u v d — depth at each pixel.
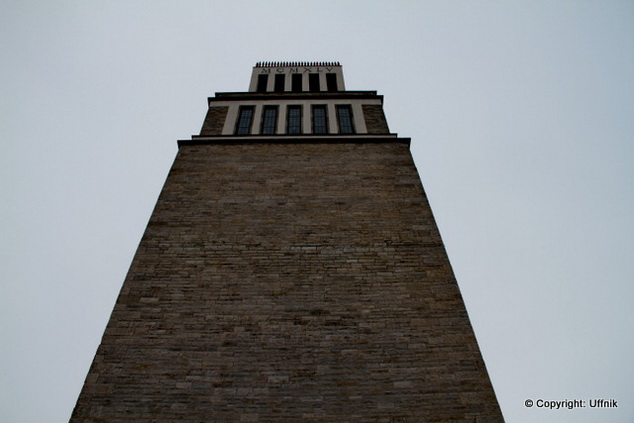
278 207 14.38
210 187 15.32
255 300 11.41
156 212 14.12
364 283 11.86
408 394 9.49
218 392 9.52
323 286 11.77
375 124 20.27
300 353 10.25
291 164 16.75
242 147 18.00
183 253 12.71
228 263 12.43
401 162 16.88
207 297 11.46
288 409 9.25
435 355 10.19
